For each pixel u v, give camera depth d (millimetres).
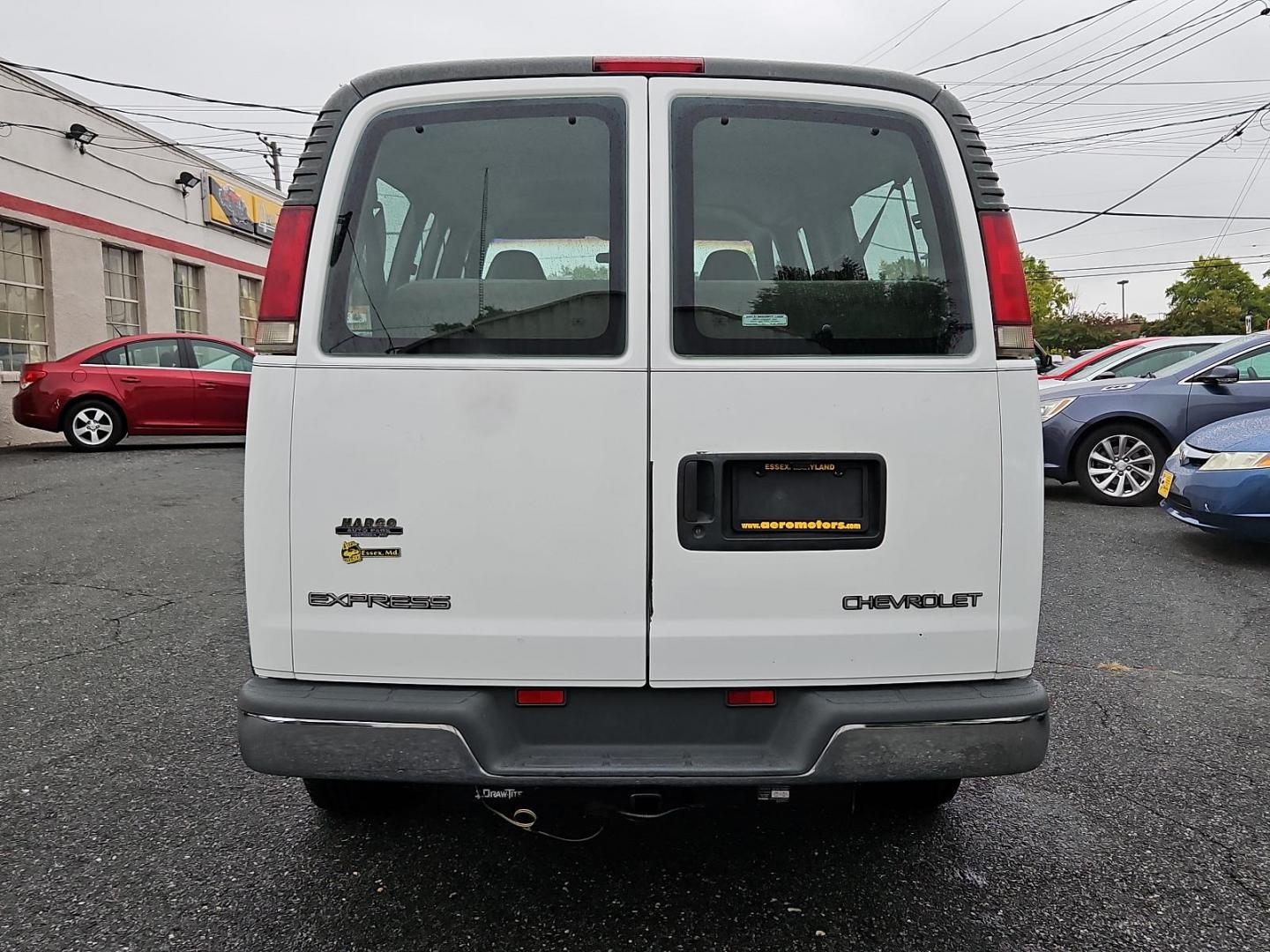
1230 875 2814
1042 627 5141
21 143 14883
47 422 11688
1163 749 3670
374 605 2355
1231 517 6215
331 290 2377
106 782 3396
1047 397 8781
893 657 2395
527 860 2910
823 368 2359
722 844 3010
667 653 2359
